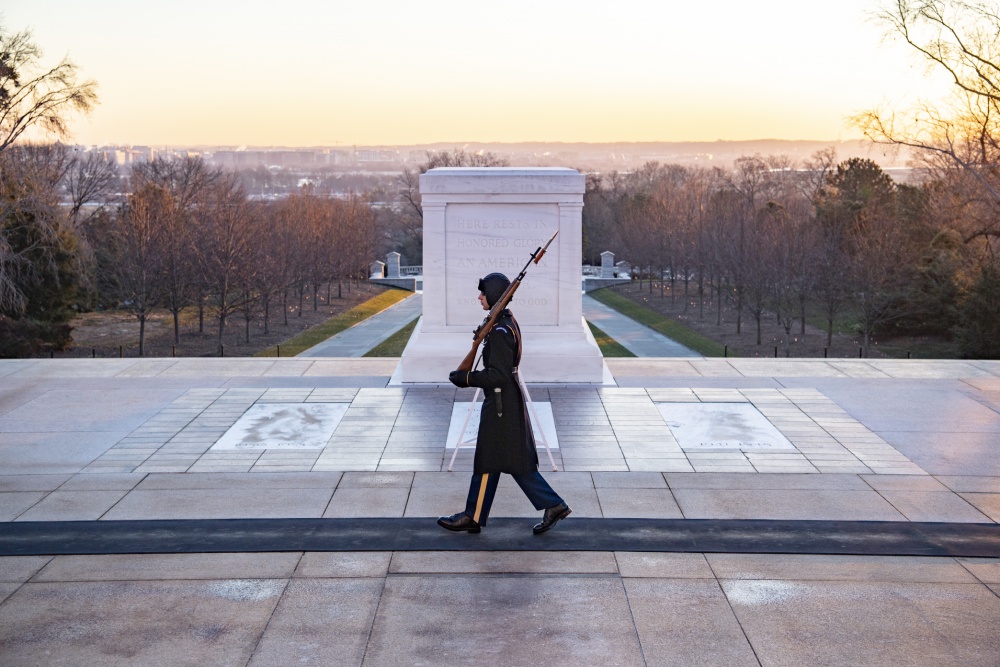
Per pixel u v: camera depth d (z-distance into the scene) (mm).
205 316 48188
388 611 5117
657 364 11641
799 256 39531
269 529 6246
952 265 36062
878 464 7672
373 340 40969
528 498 6520
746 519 6438
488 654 4664
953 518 6473
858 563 5727
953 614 5078
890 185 58281
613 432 8586
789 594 5312
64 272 37000
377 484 7164
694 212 60375
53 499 6820
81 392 10117
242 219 44094
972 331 32125
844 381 10703
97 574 5566
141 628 4926
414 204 89750
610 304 59875
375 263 74438
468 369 6148
